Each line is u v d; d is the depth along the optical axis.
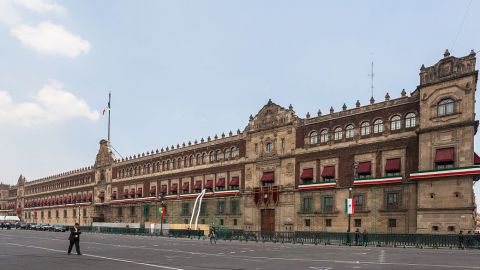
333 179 64.25
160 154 102.62
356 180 60.00
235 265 24.92
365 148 60.59
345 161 63.00
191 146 93.38
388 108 58.72
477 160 50.69
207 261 27.42
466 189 48.25
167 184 99.12
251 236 60.81
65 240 52.59
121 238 64.06
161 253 34.03
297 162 70.00
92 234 85.12
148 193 105.00
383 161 58.38
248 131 79.94
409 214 54.38
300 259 28.75
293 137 71.25
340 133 64.69
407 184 55.09
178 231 73.69
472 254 32.69
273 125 75.00
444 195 50.09
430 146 52.47
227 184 83.19
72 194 142.88
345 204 59.47
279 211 71.88
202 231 69.50
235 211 80.38
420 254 32.88
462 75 50.41
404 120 56.78
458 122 50.06
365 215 59.12
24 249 37.03
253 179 77.81
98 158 129.75
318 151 66.88
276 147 74.06
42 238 58.09
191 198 91.25
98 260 27.59
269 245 48.03
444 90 51.97
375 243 47.41
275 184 73.50
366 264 25.06
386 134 58.38
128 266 24.20
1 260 27.30
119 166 118.75
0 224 114.56
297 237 55.50
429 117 53.00
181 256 31.25
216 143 87.06
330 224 63.53
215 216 84.81
